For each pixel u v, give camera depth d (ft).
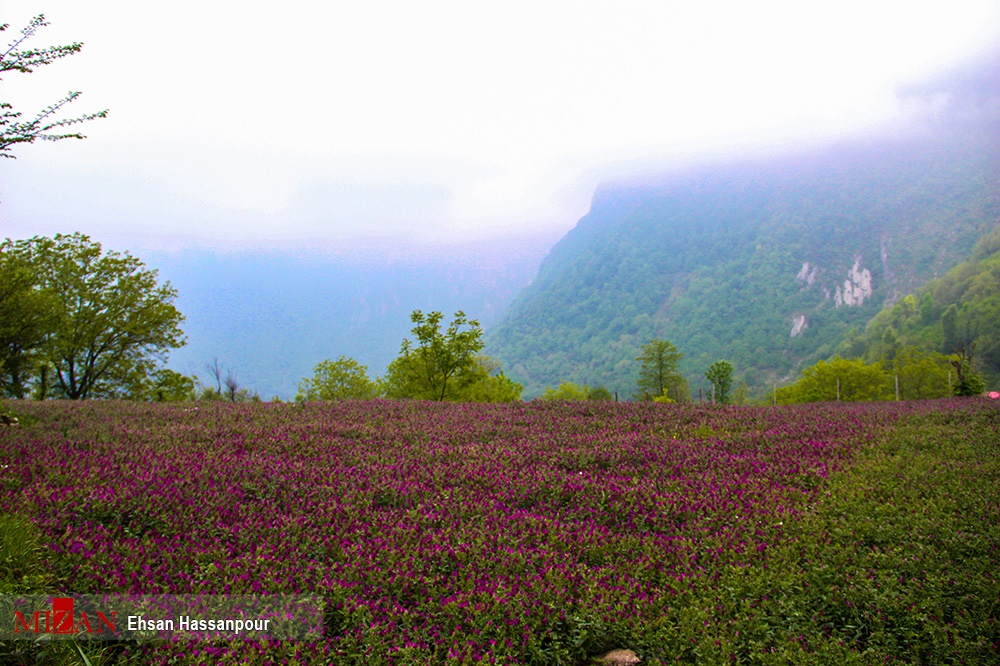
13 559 18.58
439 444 40.52
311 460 34.53
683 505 28.30
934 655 17.13
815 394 235.81
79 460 30.25
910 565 21.65
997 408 59.36
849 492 29.50
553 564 21.44
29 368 110.73
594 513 27.61
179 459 31.55
